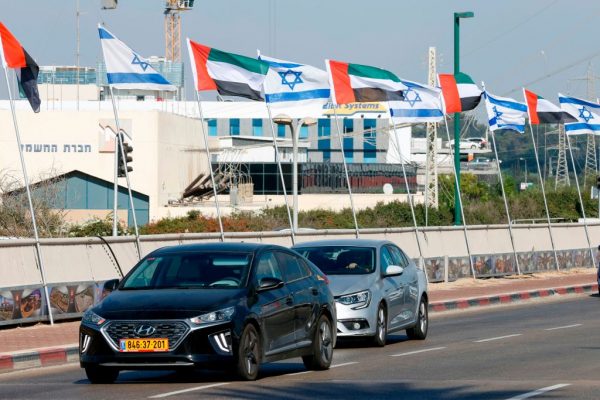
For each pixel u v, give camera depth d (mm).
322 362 33562
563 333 47750
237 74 69250
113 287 31094
